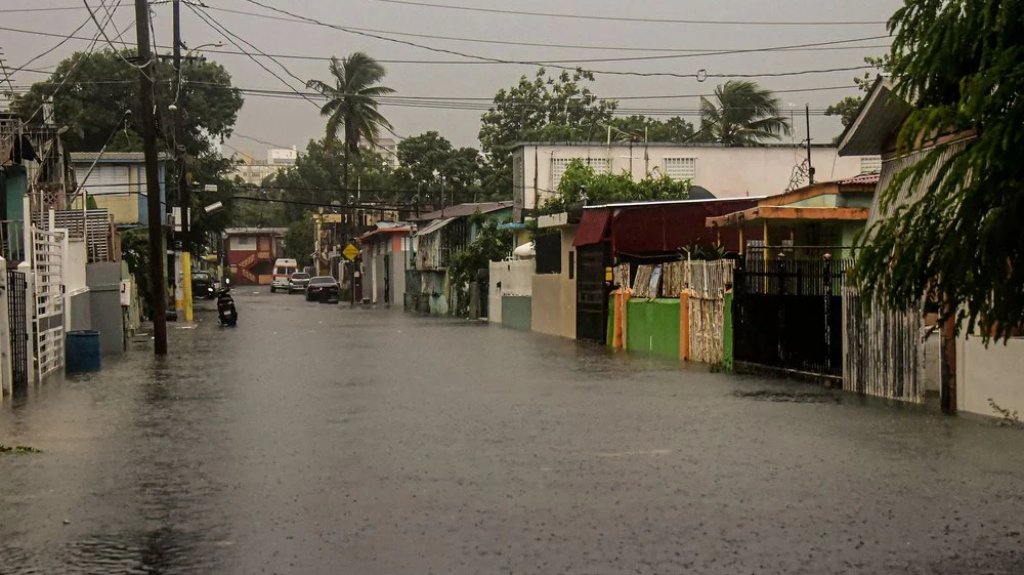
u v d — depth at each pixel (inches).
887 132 781.3
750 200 1203.2
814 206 965.8
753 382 775.1
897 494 381.4
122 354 1102.4
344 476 419.8
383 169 3846.0
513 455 465.4
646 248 1222.3
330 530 331.9
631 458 457.1
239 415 608.1
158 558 302.2
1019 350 556.1
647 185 1728.6
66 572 288.7
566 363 950.4
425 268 2367.1
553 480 409.1
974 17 265.4
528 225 1771.7
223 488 399.2
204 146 2790.4
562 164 2003.0
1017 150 250.1
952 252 262.2
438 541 317.4
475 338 1342.3
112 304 1124.5
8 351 721.6
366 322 1779.0
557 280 1428.4
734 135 2348.7
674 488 393.1
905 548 308.0
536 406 637.9
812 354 771.4
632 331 1148.5
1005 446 482.9
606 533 326.0
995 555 300.5
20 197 1173.1
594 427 549.3
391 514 353.1
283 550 308.8
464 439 511.5
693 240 1199.6
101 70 2420.0
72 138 2224.4
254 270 5629.9
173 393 729.6
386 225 2970.0
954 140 305.7
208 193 2731.3
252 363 970.1
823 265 755.4
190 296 1872.5
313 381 797.2
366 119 2822.3
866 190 961.5
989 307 264.8
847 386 714.8
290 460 457.4
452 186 3284.9
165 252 2053.4
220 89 2733.8
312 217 5216.5
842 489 390.3
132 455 476.4
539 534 325.1
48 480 418.9
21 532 334.0
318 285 3043.8
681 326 996.6
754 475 417.7
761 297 840.3
